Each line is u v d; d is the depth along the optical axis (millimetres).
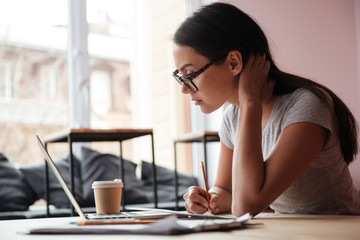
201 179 4504
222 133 1517
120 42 4160
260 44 1270
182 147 4500
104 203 1150
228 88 1278
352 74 4871
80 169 3539
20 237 740
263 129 1359
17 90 3658
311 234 674
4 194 3074
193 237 652
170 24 4469
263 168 1137
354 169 4500
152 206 3354
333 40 4773
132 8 4246
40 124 3730
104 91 4031
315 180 1254
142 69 4285
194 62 1256
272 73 1304
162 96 4387
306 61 4574
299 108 1195
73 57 3857
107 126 4031
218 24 1242
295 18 4555
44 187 3258
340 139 1271
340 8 4891
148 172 3939
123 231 705
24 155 3637
